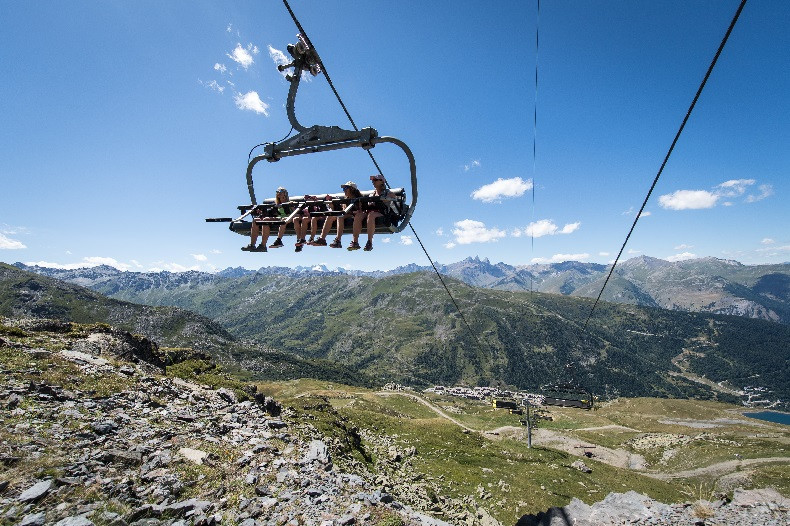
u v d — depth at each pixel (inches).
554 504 1593.3
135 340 1503.4
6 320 1284.4
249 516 441.4
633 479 2506.2
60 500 385.4
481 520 1237.1
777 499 642.2
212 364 1723.7
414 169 307.0
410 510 578.6
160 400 879.1
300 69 290.2
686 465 3668.8
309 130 305.6
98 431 590.2
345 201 335.6
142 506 403.5
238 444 703.7
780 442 4441.4
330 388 7475.4
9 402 615.8
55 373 814.5
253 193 378.6
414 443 2384.4
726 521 594.9
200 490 483.5
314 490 538.3
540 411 5472.4
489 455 2456.9
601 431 5511.8
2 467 426.6
